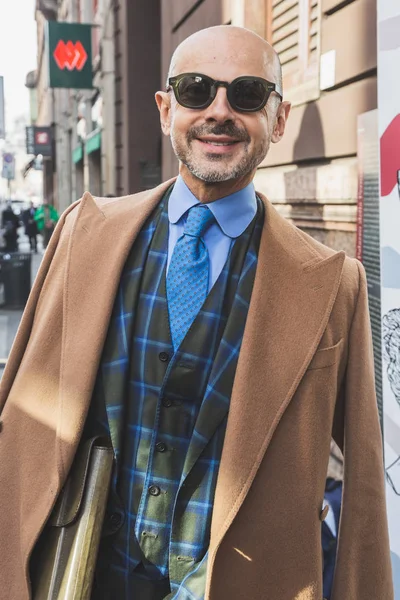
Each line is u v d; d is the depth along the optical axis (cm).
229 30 162
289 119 458
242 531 156
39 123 3425
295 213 448
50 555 157
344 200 367
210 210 165
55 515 159
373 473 175
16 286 888
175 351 160
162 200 179
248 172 165
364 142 323
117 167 1100
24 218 2545
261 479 157
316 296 166
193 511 158
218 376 158
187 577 156
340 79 378
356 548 173
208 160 159
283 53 477
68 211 191
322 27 402
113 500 164
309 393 161
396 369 261
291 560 158
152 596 162
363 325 174
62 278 176
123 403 162
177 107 162
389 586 178
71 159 2059
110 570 166
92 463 159
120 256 168
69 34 1152
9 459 174
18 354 183
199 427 157
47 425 168
